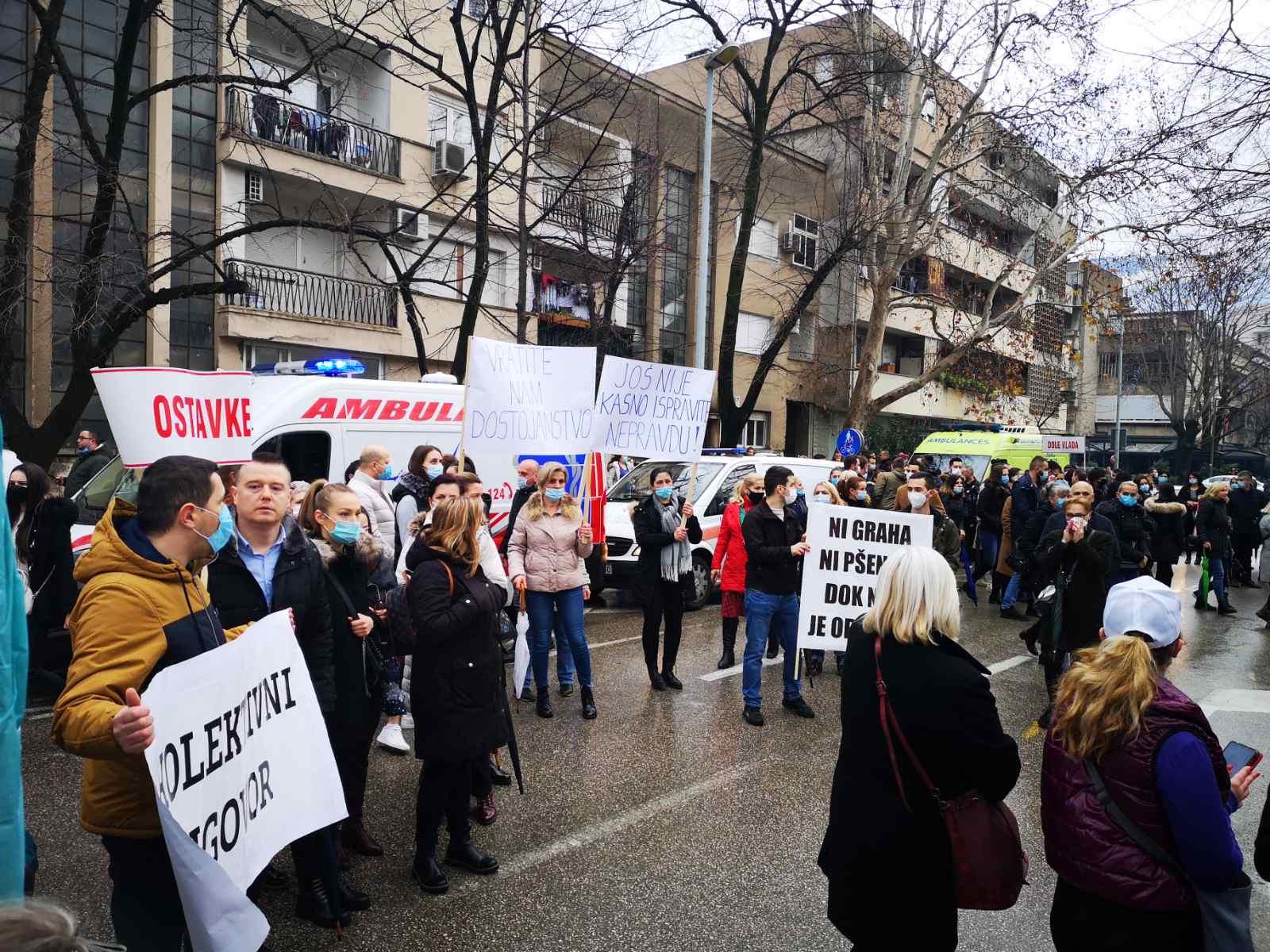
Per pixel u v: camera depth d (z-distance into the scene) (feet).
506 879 13.34
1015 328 88.17
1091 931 7.85
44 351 47.06
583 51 50.29
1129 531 30.73
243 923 7.24
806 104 76.48
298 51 57.93
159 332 49.39
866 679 8.64
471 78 43.45
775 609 21.57
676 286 84.12
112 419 14.92
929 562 8.53
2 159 45.73
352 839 13.92
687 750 19.24
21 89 46.50
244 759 8.58
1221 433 140.05
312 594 11.62
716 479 38.32
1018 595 38.47
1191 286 33.73
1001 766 8.12
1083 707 7.93
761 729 20.84
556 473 21.42
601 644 29.89
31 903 4.16
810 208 96.17
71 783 16.47
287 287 57.62
